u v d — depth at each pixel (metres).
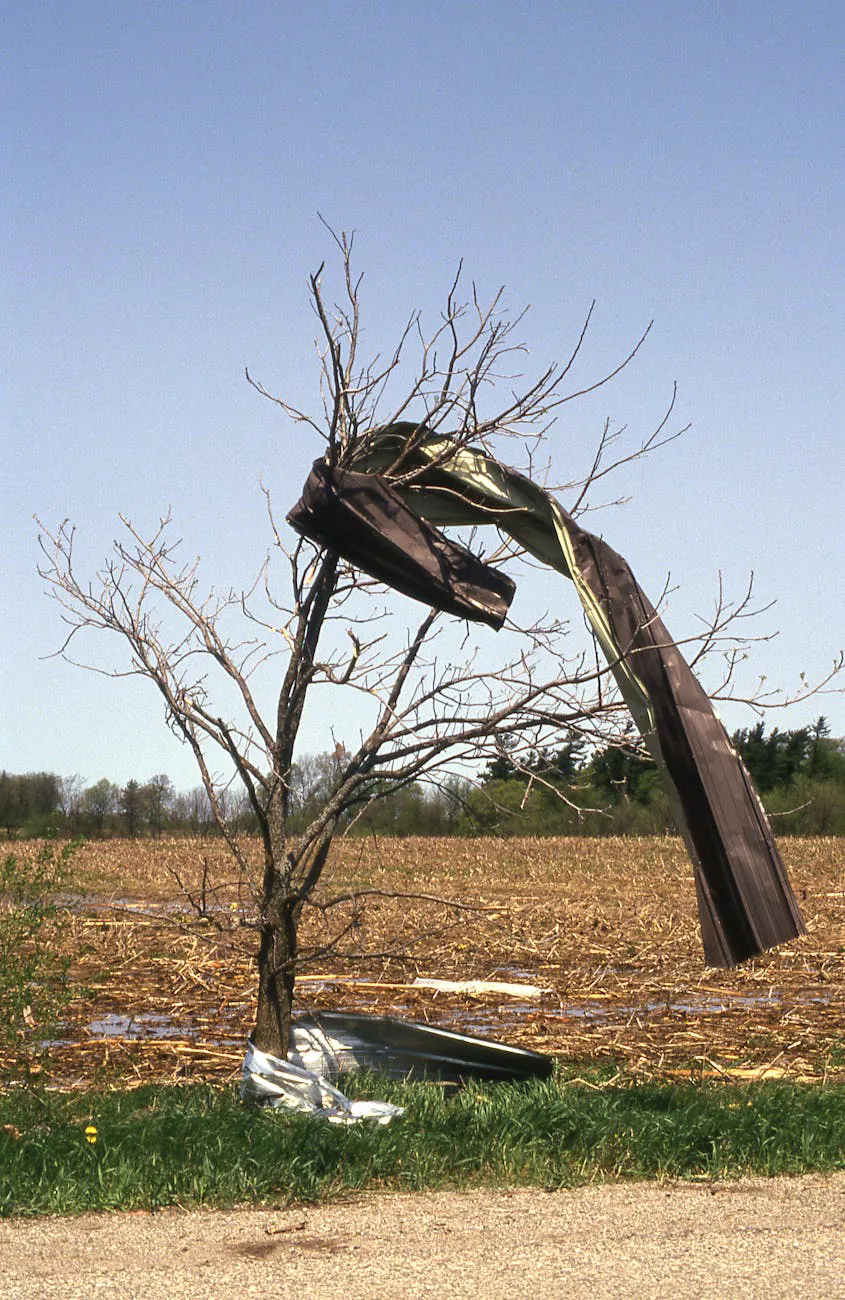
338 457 8.02
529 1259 5.49
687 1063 10.60
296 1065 8.70
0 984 8.49
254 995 14.16
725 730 7.77
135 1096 8.57
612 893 30.98
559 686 7.64
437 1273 5.31
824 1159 7.12
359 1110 7.78
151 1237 5.80
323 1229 5.93
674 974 16.70
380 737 7.92
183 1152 6.86
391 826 50.75
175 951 17.67
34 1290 5.11
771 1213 6.20
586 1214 6.18
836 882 34.28
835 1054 10.99
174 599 8.16
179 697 8.11
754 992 15.20
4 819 70.19
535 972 16.98
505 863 41.59
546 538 8.19
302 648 8.11
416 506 8.42
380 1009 13.57
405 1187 6.63
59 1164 6.66
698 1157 7.12
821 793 64.81
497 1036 11.92
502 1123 7.38
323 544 7.98
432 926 21.42
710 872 7.63
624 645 7.70
